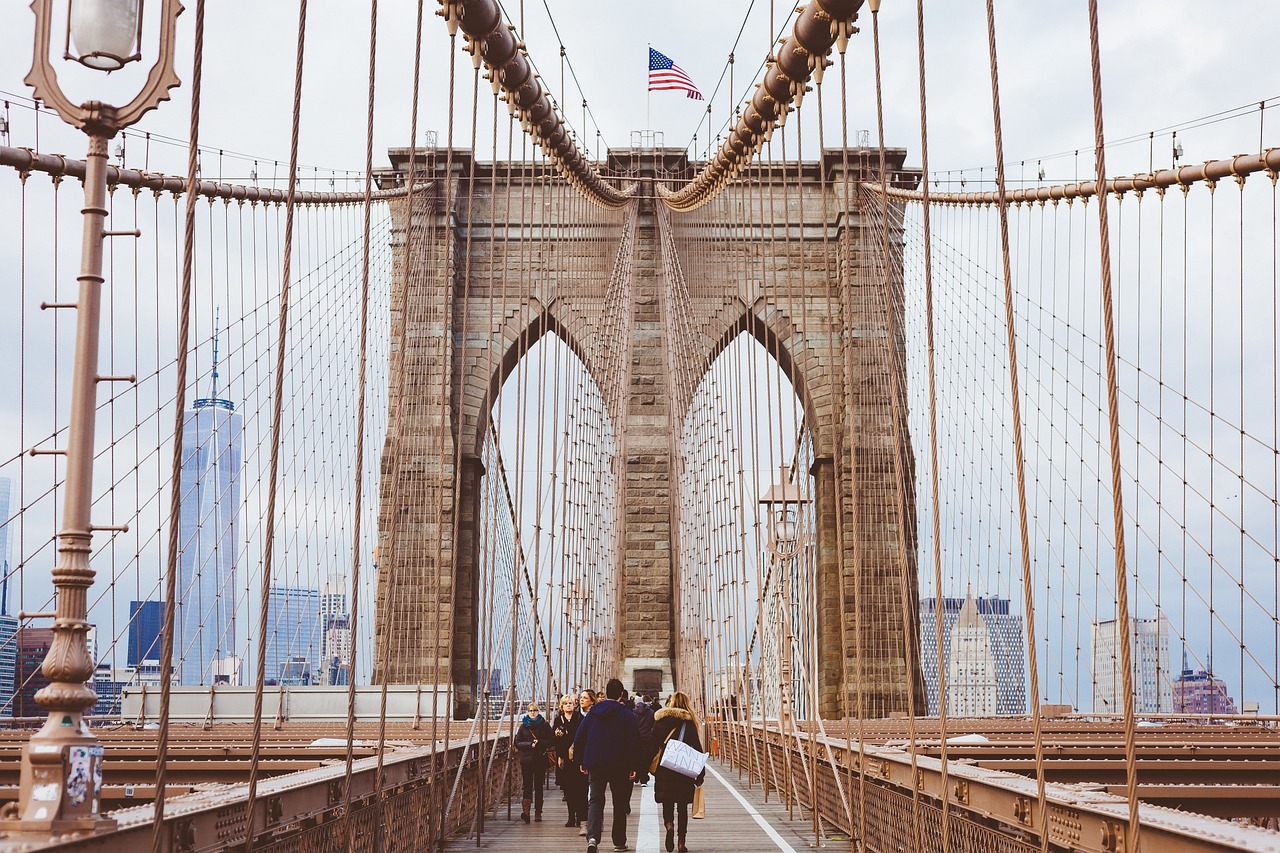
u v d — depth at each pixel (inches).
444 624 2023.9
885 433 2052.2
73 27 255.9
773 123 722.2
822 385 2068.2
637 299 2114.9
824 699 1994.3
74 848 205.2
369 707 1390.3
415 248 2122.3
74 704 233.6
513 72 668.1
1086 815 249.3
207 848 261.7
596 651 1216.8
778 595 941.8
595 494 1275.8
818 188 2110.0
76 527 244.2
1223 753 606.9
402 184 2165.4
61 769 226.7
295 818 328.2
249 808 264.2
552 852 544.4
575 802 654.5
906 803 440.8
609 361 1604.3
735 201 2063.2
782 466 686.5
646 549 2086.6
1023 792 290.2
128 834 225.8
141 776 567.5
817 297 2081.7
